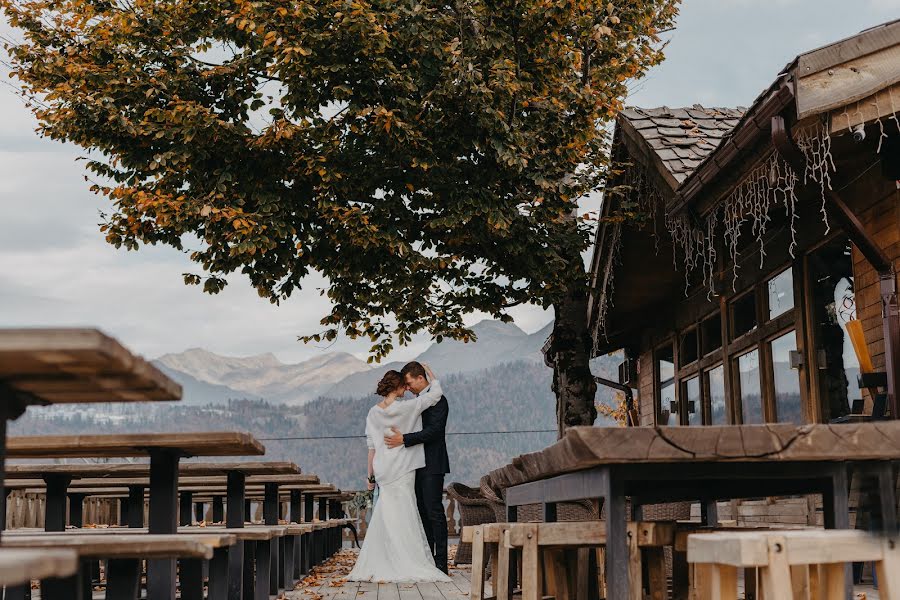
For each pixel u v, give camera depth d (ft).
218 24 41.47
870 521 11.58
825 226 27.81
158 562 14.73
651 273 43.06
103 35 42.06
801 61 20.35
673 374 46.24
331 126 39.47
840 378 27.50
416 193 41.34
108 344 7.01
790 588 9.43
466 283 44.78
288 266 40.91
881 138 20.67
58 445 14.93
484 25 41.27
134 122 40.34
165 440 14.90
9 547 9.61
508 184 42.19
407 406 29.04
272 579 23.72
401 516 28.53
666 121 36.40
